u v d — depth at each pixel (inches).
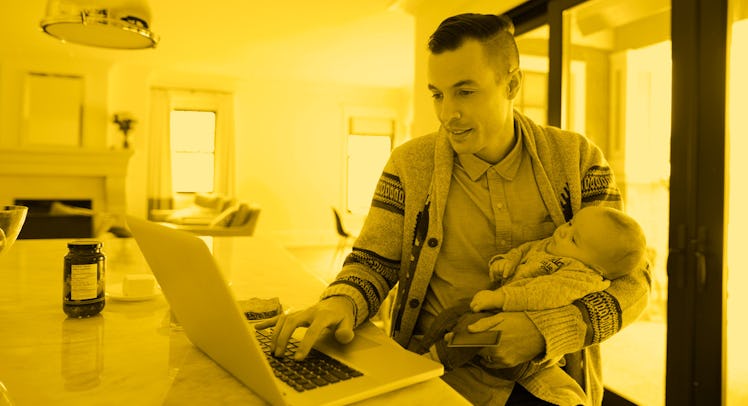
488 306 38.8
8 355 32.7
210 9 201.8
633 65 165.9
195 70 320.2
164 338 36.6
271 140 351.9
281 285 56.2
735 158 82.7
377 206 48.3
